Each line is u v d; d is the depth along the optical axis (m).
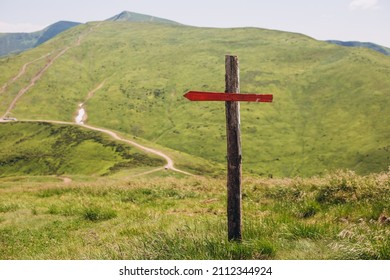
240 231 10.28
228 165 10.27
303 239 10.48
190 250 10.07
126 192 18.86
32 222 14.46
